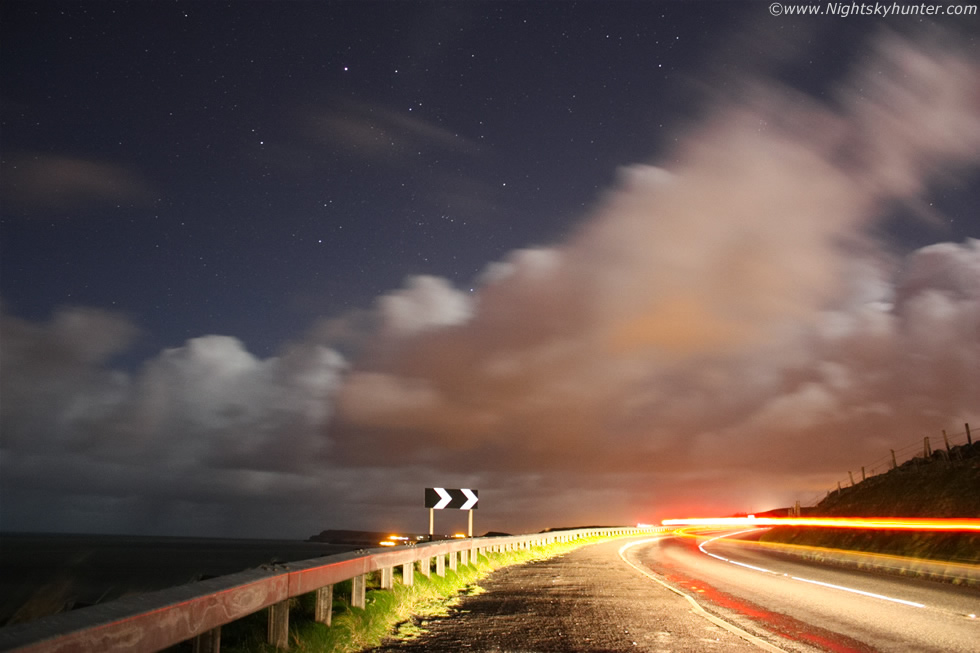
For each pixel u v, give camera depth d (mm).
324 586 7957
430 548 13852
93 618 3680
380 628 9070
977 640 8961
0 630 3254
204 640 5523
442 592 13492
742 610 11711
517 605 12195
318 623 7898
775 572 20188
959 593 14469
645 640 8812
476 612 11227
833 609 11891
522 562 25172
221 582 5398
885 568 21719
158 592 4680
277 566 6730
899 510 39656
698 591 14781
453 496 18875
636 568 21969
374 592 10625
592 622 10266
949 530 27016
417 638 8820
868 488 49688
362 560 9336
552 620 10430
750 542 47031
